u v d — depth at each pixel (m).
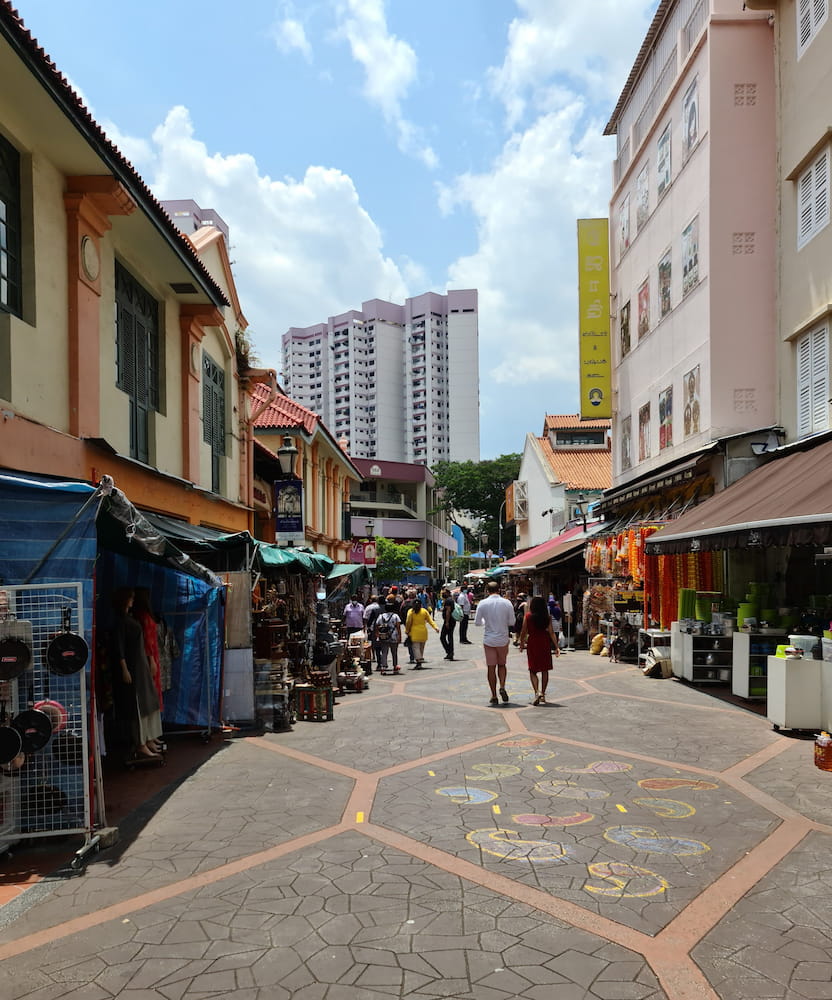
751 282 14.04
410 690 12.41
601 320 21.86
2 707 4.93
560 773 6.69
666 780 6.39
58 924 3.91
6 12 5.92
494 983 3.22
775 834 5.00
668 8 16.78
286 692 9.33
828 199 11.34
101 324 9.37
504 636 10.75
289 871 4.54
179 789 6.50
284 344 139.38
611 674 13.69
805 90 12.05
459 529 83.62
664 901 4.01
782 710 8.10
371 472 51.19
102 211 8.98
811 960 3.37
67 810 5.00
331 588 20.27
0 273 7.43
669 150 16.59
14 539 5.30
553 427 40.09
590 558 18.94
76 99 7.35
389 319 126.75
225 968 3.40
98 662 7.54
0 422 6.84
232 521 15.13
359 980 3.27
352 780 6.63
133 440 10.59
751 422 13.94
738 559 13.19
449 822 5.38
